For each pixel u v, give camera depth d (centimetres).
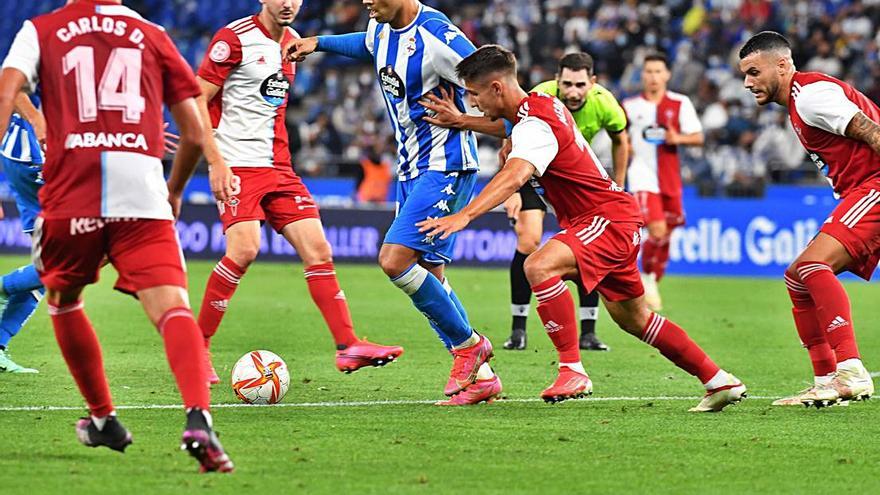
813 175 7025
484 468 1864
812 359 2572
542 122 2300
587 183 2348
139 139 1736
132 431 2127
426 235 2517
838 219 2477
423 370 3003
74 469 1802
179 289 1750
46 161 1750
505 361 3231
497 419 2319
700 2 8662
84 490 1669
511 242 6438
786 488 1766
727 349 3553
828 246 2475
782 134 7381
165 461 1870
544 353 3416
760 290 5547
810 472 1875
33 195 2956
